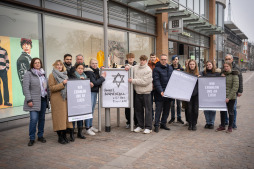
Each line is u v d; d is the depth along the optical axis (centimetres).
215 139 500
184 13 1275
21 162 383
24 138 519
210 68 592
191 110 579
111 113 803
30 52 698
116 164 371
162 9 1234
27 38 687
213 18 2122
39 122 493
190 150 433
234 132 554
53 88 464
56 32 777
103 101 568
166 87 564
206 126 601
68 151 434
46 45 745
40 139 494
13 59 661
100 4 933
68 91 484
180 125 636
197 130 579
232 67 564
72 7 809
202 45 2000
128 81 555
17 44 667
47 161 387
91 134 543
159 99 571
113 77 565
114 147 454
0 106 634
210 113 591
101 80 546
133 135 537
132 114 565
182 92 564
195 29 1814
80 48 869
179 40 1550
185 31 1664
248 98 1139
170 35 1422
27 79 459
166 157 399
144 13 1188
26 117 654
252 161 380
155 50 1292
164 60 570
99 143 480
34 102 465
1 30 629
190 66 597
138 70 554
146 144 470
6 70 647
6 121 603
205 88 571
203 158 394
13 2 619
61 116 468
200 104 574
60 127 465
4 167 364
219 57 2670
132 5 1091
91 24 895
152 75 583
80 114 498
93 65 554
